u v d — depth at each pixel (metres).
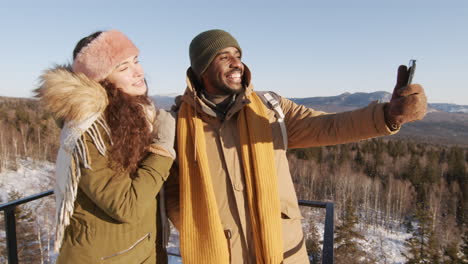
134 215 1.22
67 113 1.20
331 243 1.56
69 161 1.20
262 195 1.54
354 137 1.46
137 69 1.39
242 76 1.78
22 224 18.44
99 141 1.22
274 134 1.69
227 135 1.64
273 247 1.52
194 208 1.57
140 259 1.40
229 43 1.65
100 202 1.19
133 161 1.26
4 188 30.94
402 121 1.23
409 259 22.89
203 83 1.81
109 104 1.29
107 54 1.28
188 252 1.55
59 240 1.24
